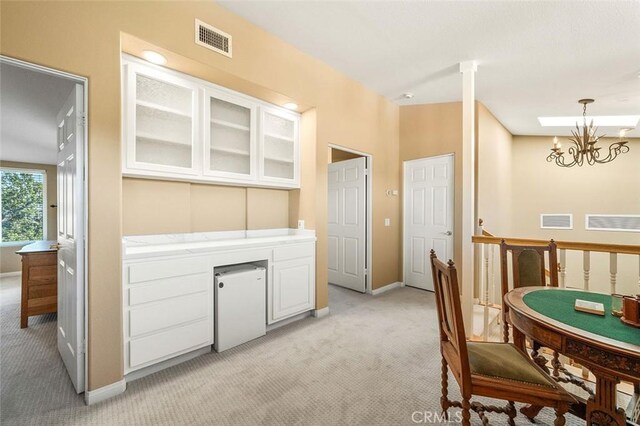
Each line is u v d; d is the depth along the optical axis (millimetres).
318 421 1646
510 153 5945
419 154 4508
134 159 2172
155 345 2072
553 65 3016
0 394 1869
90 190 1772
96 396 1788
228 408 1748
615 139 5746
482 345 1609
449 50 2844
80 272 1812
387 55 3053
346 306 3682
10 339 2709
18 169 5777
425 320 3199
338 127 3561
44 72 1649
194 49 2230
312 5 2334
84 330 1816
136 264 1979
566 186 5934
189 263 2250
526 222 6105
